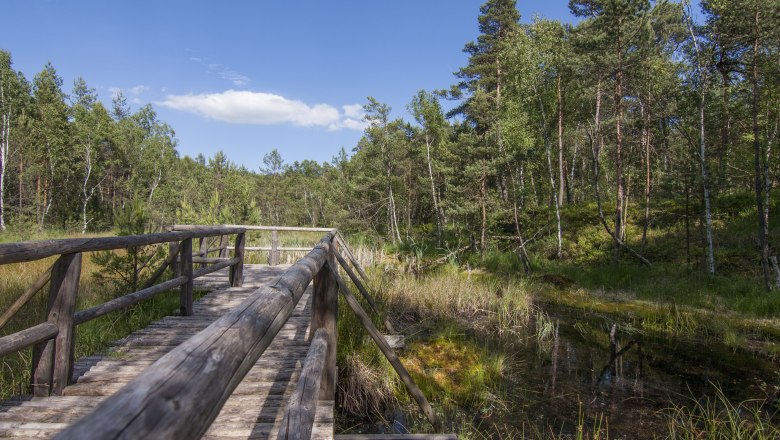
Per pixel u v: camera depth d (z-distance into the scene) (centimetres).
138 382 67
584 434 419
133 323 525
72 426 52
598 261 1509
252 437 249
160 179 3956
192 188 3850
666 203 1833
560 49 1836
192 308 552
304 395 187
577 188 3195
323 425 277
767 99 1190
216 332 100
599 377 563
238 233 734
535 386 530
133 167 3812
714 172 1366
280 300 148
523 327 778
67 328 304
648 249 1523
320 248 314
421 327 724
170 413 63
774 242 1298
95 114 3725
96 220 3528
